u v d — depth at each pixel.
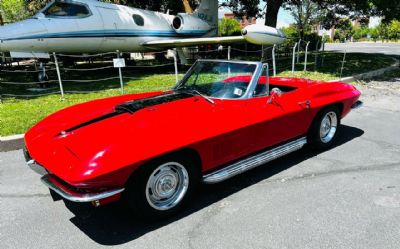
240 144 3.57
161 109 3.47
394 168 4.14
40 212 3.33
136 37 14.05
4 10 35.59
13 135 5.45
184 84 4.39
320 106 4.38
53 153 2.90
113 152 2.69
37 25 11.20
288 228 2.94
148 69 16.28
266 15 17.72
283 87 4.78
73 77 13.66
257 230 2.92
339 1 16.39
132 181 2.83
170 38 15.48
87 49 12.98
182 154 3.08
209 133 3.20
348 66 13.62
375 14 15.98
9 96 9.23
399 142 5.09
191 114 3.36
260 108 3.77
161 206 3.09
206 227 2.99
